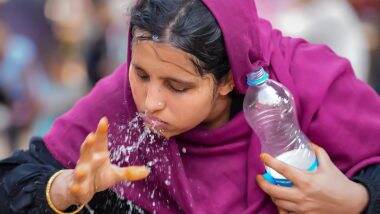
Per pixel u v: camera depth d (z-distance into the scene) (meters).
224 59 3.08
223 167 3.34
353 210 3.25
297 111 3.31
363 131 3.36
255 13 3.19
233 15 3.06
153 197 3.33
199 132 3.30
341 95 3.38
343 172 3.37
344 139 3.34
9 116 8.37
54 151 3.38
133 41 3.03
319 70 3.38
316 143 3.36
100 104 3.37
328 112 3.35
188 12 3.00
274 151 3.25
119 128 3.33
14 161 3.42
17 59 8.43
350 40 7.32
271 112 3.22
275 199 3.25
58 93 9.23
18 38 8.87
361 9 7.91
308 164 3.23
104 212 3.35
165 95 3.05
